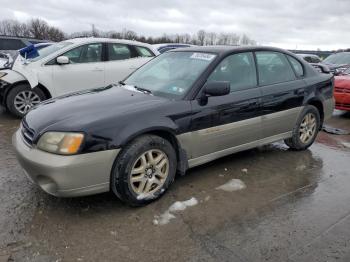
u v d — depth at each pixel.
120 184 3.20
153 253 2.74
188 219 3.22
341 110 8.22
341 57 13.80
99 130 3.05
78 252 2.73
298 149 5.21
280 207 3.49
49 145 3.01
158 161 3.45
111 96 3.79
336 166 4.69
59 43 7.71
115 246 2.81
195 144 3.72
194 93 3.72
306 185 4.03
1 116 7.08
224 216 3.29
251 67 4.38
